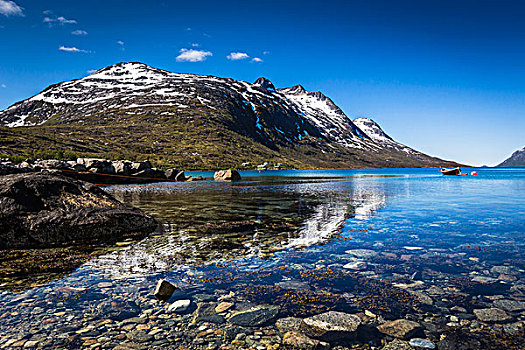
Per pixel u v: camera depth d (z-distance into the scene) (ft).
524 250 33.22
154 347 15.42
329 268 27.40
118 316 18.57
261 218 54.19
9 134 416.46
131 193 112.06
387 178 259.80
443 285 23.58
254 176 316.81
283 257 30.71
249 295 21.68
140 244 35.86
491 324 17.83
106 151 476.95
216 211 63.00
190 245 35.40
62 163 178.60
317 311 19.38
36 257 30.78
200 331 17.03
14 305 19.81
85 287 22.95
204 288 22.89
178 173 223.51
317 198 90.02
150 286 23.21
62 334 16.43
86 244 35.91
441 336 16.65
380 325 17.80
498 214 58.49
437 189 126.72
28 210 37.93
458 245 35.45
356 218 54.24
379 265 28.25
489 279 24.79
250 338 16.38
